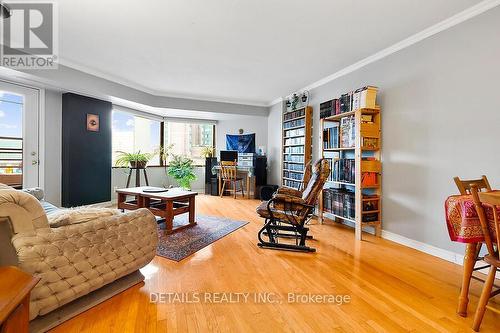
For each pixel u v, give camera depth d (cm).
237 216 396
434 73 246
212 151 656
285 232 321
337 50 300
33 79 326
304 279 194
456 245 229
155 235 193
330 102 348
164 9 219
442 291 179
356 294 174
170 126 631
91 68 367
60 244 134
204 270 207
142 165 514
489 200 123
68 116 388
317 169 265
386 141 297
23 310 83
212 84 441
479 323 137
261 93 500
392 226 290
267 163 594
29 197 124
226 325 140
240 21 238
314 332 135
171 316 147
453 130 231
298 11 220
